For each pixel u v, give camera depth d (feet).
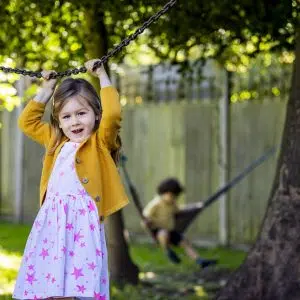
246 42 17.28
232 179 24.09
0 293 15.94
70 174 10.20
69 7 16.69
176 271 20.85
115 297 16.80
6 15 16.48
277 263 13.51
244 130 23.77
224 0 15.05
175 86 25.35
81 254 9.97
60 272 9.86
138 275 18.58
